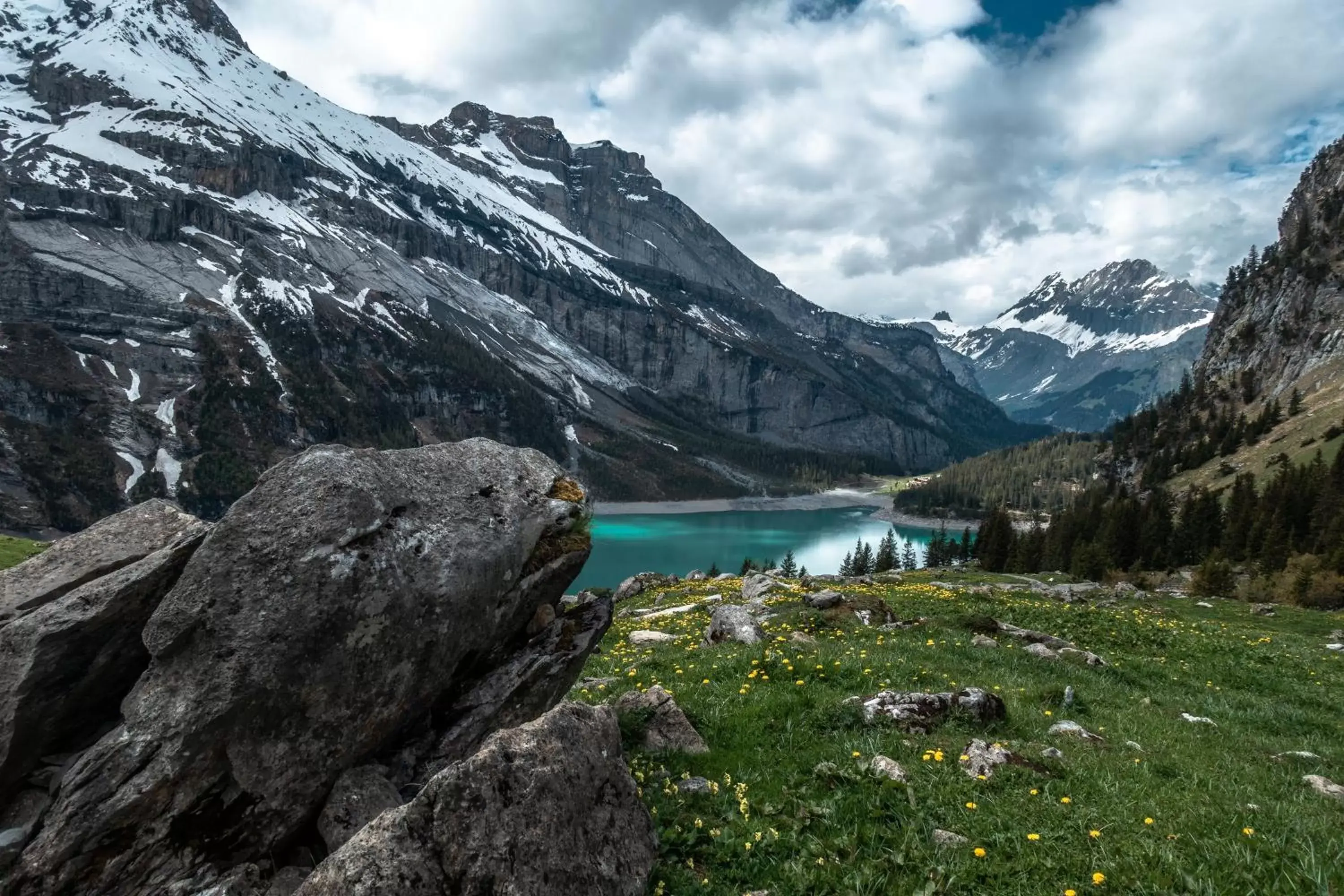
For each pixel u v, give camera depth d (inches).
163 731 277.6
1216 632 1192.8
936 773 405.7
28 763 292.2
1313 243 7815.0
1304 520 3383.4
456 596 349.4
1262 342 7760.8
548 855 250.8
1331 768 490.6
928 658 706.2
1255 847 327.9
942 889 299.1
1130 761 448.1
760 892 305.6
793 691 545.0
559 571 409.7
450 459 403.2
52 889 256.2
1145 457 7426.2
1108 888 296.5
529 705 393.1
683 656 702.5
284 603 297.7
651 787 393.7
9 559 1612.9
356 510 324.5
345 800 308.7
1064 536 4303.6
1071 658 810.2
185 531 329.7
